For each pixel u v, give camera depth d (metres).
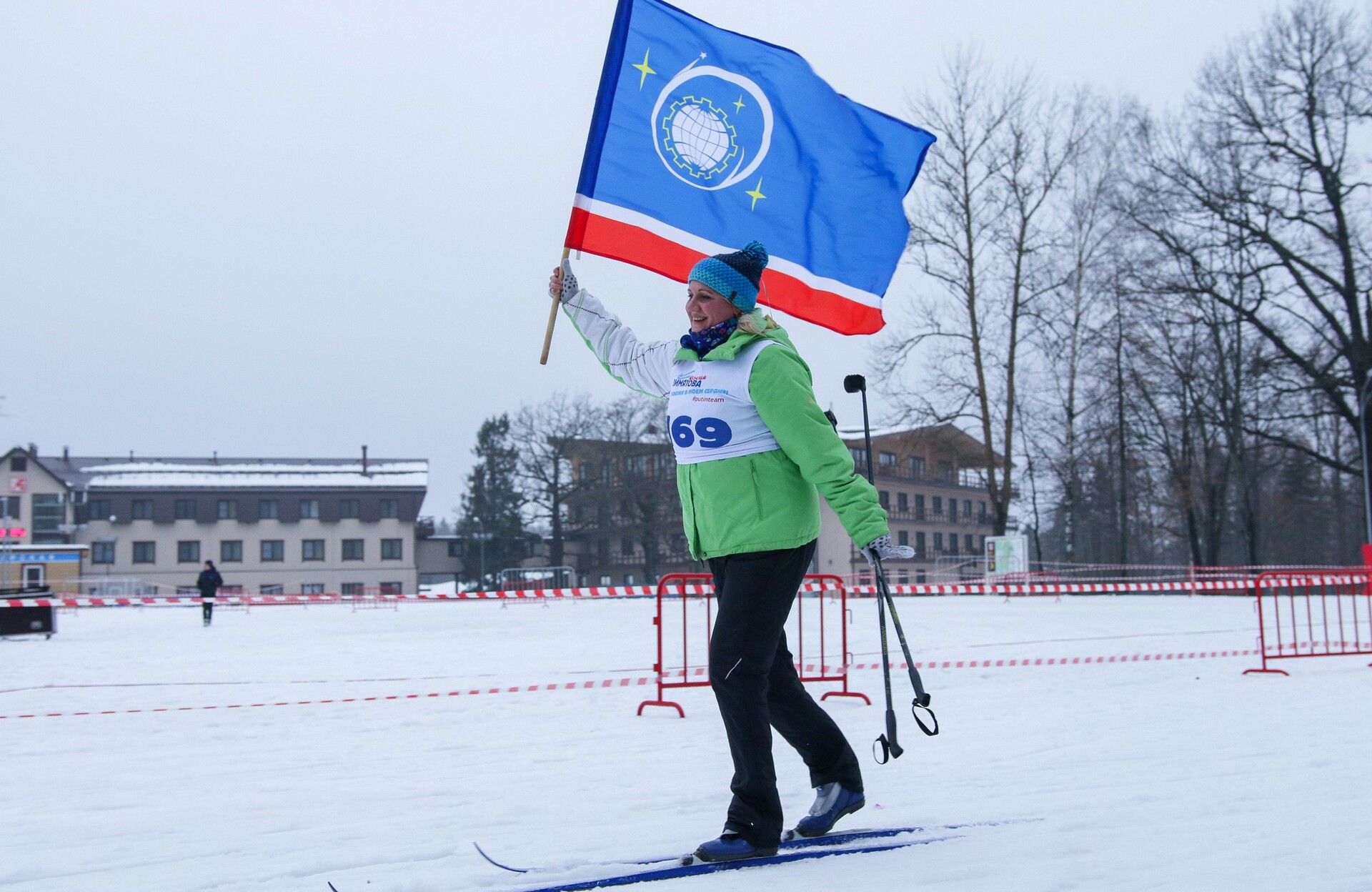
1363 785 3.95
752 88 4.41
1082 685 7.72
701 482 3.01
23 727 6.20
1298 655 8.93
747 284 3.07
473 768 4.74
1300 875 2.74
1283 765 4.42
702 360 3.04
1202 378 30.78
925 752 4.93
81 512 58.72
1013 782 4.13
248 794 4.16
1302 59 26.34
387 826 3.54
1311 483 42.72
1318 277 26.91
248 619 23.25
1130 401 30.53
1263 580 8.88
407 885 2.75
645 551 56.78
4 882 2.90
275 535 60.84
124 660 11.27
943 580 44.41
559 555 62.06
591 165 4.18
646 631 15.34
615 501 58.28
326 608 31.36
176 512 59.88
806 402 2.89
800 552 2.98
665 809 3.77
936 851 3.01
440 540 69.62
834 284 4.41
